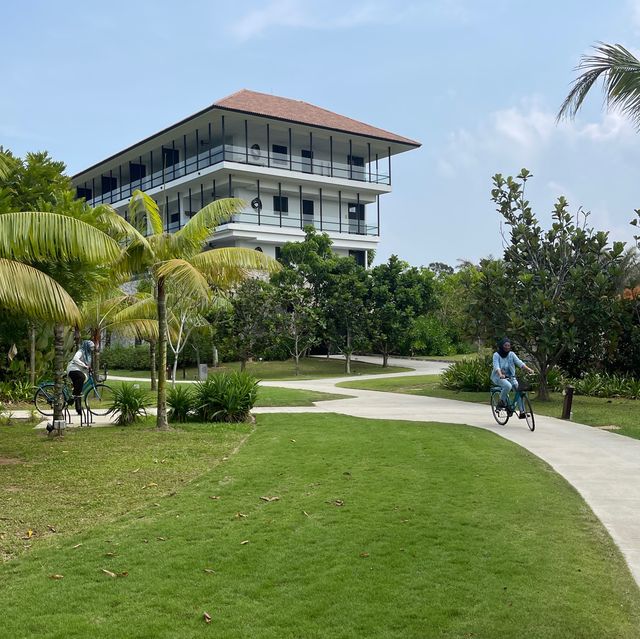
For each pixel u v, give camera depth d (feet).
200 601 16.03
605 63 48.85
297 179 150.71
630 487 26.94
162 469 32.32
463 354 158.30
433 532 20.94
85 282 46.60
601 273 60.44
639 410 55.11
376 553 19.13
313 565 18.26
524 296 64.13
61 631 14.48
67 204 51.49
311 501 25.04
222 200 46.80
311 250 128.57
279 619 14.94
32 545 20.76
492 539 20.24
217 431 45.09
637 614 15.12
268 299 117.39
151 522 22.81
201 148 158.30
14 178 59.31
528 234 64.90
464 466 31.35
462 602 15.74
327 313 122.01
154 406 61.52
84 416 53.52
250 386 51.70
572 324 62.34
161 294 46.75
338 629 14.44
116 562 18.80
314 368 128.57
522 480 28.25
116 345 148.97
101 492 27.68
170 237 46.09
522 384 45.09
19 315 38.11
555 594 16.15
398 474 29.71
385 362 129.59
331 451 36.01
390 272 128.67
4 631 14.52
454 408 60.29
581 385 69.82
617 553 19.02
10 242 31.35
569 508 23.68
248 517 23.15
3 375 73.05
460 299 155.43
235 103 143.74
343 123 160.25
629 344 72.18
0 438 43.16
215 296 89.15
